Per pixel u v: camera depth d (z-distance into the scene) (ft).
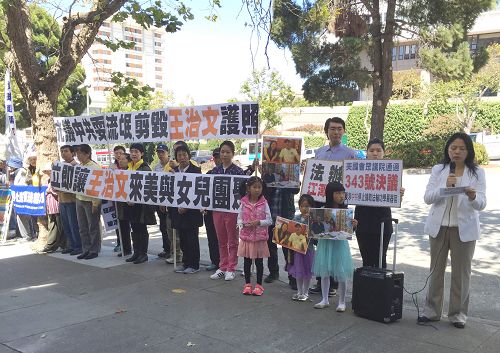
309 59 54.80
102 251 26.81
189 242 21.42
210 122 21.08
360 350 12.82
